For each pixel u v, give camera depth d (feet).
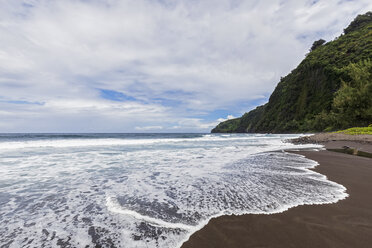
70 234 8.18
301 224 8.86
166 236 8.02
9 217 9.78
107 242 7.58
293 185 14.99
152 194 13.23
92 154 34.73
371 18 319.47
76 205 11.39
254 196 12.58
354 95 137.69
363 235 7.85
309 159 28.32
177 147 49.24
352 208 10.57
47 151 39.19
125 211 10.48
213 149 44.06
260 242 7.55
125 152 37.99
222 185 15.15
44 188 14.82
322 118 197.47
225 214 10.00
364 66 146.72
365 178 17.15
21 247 7.23
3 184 15.89
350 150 39.19
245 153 36.29
